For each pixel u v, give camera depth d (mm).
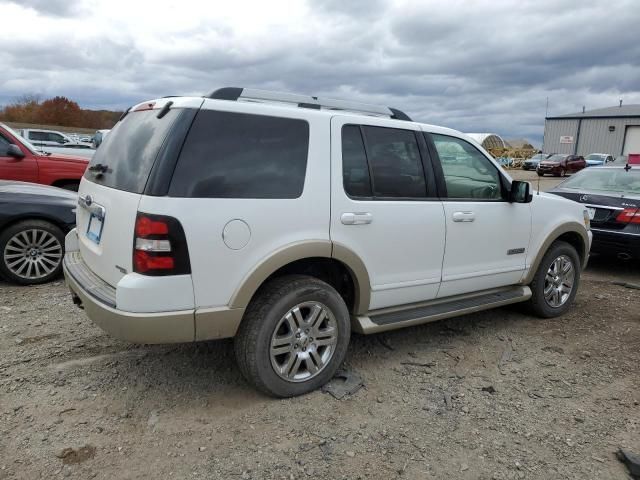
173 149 2854
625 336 4734
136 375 3578
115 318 2855
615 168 7859
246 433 2979
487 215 4297
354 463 2771
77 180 7977
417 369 3889
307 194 3258
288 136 3252
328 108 3709
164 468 2666
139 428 2988
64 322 4438
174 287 2846
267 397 3352
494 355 4203
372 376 3738
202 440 2902
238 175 3027
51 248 5500
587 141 55812
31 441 2818
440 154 4082
